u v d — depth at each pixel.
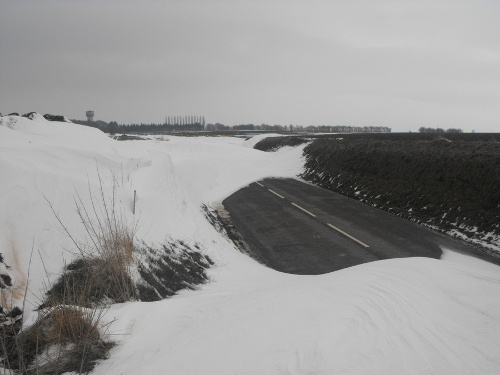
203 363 2.95
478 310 3.94
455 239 11.52
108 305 4.40
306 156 28.55
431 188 14.88
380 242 11.45
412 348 3.13
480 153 14.23
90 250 5.28
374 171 19.30
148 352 3.37
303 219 14.42
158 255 6.77
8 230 4.67
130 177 10.16
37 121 17.61
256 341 3.17
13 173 5.54
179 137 60.88
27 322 3.68
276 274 8.41
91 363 3.26
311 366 2.79
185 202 11.89
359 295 4.11
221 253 9.34
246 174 24.97
